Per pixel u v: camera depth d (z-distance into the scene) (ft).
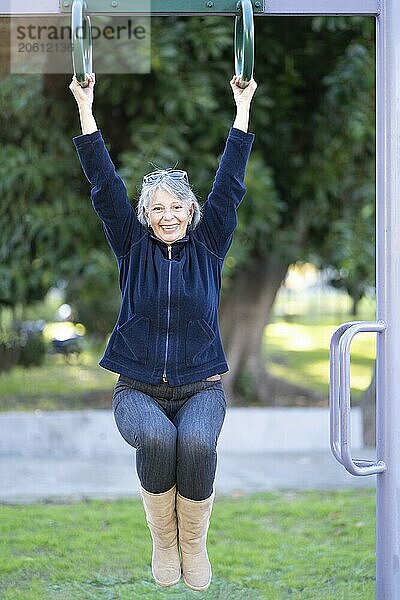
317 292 74.84
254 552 20.56
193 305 13.71
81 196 35.86
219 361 14.07
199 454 12.82
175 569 13.75
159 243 14.15
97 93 33.68
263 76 35.09
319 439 33.81
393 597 14.75
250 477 28.12
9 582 18.71
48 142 35.32
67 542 21.13
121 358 13.89
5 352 43.32
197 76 32.89
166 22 32.48
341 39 34.37
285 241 38.58
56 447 33.01
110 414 33.71
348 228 35.50
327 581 18.81
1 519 22.89
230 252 34.40
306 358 59.36
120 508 24.12
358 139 34.24
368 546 20.93
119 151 35.96
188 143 34.45
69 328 54.75
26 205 35.63
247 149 14.38
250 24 13.79
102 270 34.50
